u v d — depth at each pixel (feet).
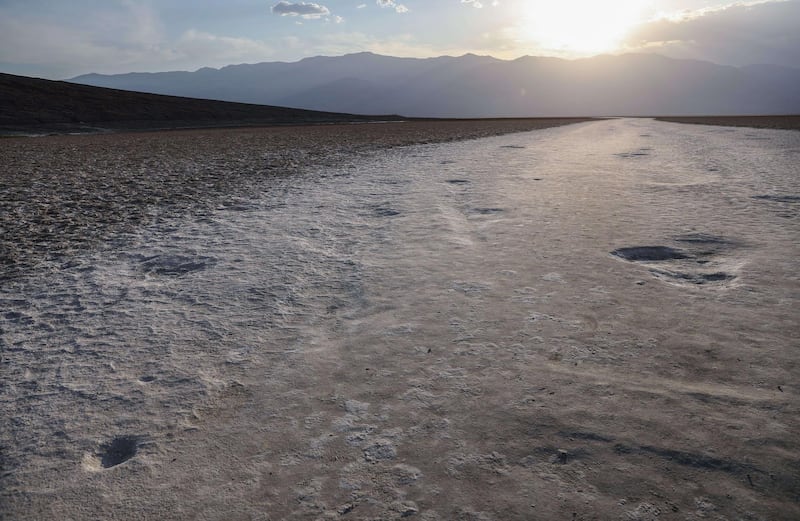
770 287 16.85
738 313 14.90
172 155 70.33
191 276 19.95
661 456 9.02
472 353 13.08
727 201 31.40
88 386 12.19
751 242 22.18
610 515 7.83
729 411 10.25
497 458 9.18
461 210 30.73
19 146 93.56
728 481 8.41
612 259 20.47
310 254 22.40
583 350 13.01
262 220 29.17
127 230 27.48
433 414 10.55
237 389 11.83
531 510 8.00
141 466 9.34
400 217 29.12
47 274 20.52
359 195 36.52
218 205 33.86
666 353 12.70
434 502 8.24
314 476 8.95
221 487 8.77
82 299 17.80
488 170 49.78
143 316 16.22
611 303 15.99
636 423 9.95
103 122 187.83
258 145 88.33
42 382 12.44
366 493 8.50
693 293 16.66
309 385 11.88
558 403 10.72
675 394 10.90
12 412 11.25
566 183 40.24
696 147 73.61
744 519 7.68
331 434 10.07
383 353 13.29
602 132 127.03
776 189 35.17
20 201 35.76
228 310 16.52
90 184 43.52
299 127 183.32
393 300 16.94
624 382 11.44
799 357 12.25
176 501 8.49
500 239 23.98
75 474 9.28
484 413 10.51
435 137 111.34
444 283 18.33
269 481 8.87
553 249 22.06
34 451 9.96
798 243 21.74
